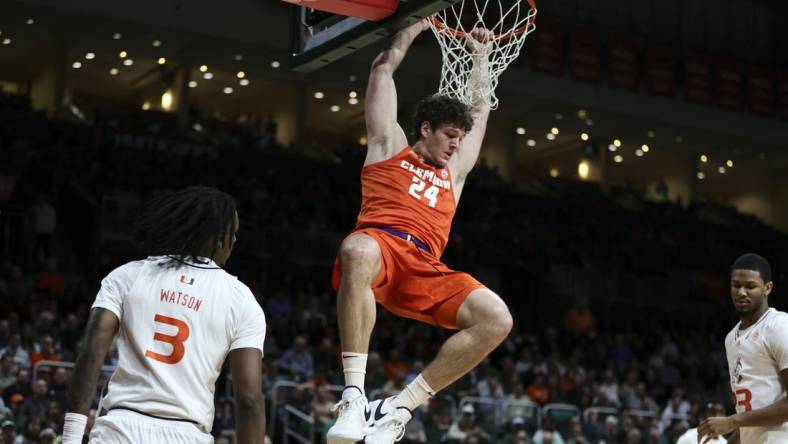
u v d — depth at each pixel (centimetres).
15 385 1180
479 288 416
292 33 515
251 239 2077
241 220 2091
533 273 2311
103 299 328
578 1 2783
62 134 2286
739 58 3044
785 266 2980
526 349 1806
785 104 3005
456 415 1415
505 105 2808
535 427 1476
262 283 1933
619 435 1496
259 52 2480
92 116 2558
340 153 2792
